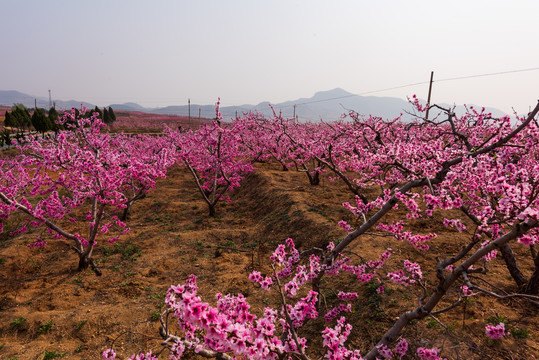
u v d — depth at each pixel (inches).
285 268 173.5
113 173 337.4
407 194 165.0
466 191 221.1
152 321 247.3
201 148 568.1
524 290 215.5
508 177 148.9
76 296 290.5
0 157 784.3
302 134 806.5
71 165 315.6
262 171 706.8
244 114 841.5
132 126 2325.3
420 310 138.6
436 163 170.9
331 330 110.7
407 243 308.7
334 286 266.8
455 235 323.9
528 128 163.5
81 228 461.1
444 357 171.6
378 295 235.1
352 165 394.3
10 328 240.5
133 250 387.2
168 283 312.2
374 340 198.5
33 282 315.6
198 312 84.6
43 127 1544.0
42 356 211.5
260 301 270.4
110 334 233.8
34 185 334.3
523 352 169.3
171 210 544.7
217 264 345.7
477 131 260.1
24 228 336.8
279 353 106.3
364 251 300.8
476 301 213.5
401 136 376.5
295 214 430.3
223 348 99.2
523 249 287.3
